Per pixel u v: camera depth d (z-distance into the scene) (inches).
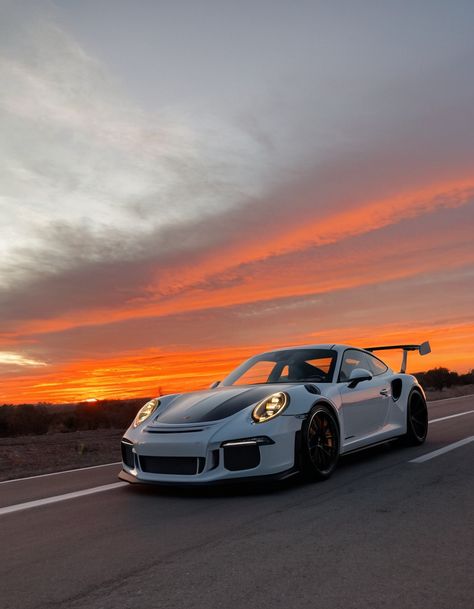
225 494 176.6
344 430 209.2
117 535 136.6
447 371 1035.3
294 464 179.8
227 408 188.1
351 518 139.0
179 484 174.4
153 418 199.0
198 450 173.0
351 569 104.3
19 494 203.6
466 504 148.4
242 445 172.7
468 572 101.0
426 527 129.0
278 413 180.1
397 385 258.5
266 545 120.6
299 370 226.2
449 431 317.1
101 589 101.5
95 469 256.1
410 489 168.7
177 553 119.0
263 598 93.2
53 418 620.7
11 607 95.7
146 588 100.6
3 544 135.5
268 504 158.7
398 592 93.4
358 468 210.7
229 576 103.7
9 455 329.7
